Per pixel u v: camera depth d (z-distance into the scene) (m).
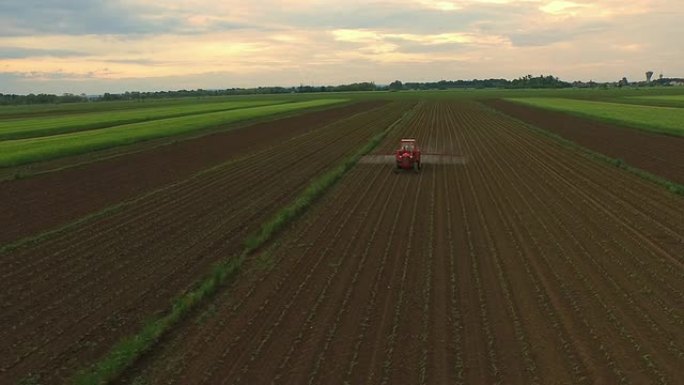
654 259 15.13
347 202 22.81
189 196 24.12
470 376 9.24
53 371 9.81
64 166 32.09
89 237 17.92
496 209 21.09
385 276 14.07
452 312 11.84
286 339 10.70
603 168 30.34
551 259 15.20
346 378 9.24
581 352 10.01
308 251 16.30
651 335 10.66
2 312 12.24
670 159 32.38
